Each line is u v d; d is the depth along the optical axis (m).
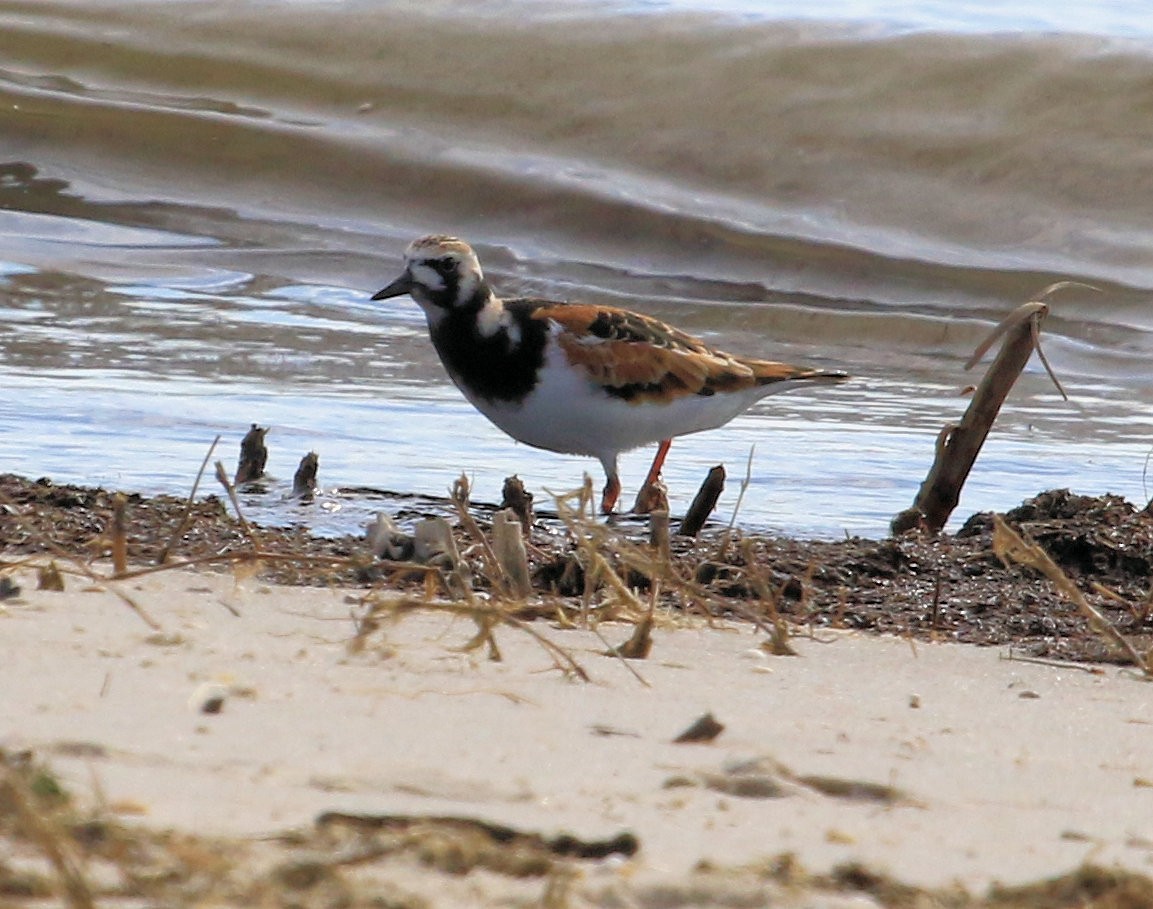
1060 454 15.14
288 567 9.46
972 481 14.07
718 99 24.56
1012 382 12.11
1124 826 5.08
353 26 26.84
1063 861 4.62
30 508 10.71
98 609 7.49
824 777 5.31
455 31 26.44
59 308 19.28
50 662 6.12
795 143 23.78
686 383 12.88
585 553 9.24
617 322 12.86
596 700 6.26
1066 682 7.80
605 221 22.72
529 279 21.77
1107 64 24.45
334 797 4.62
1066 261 21.58
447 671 6.60
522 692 6.29
